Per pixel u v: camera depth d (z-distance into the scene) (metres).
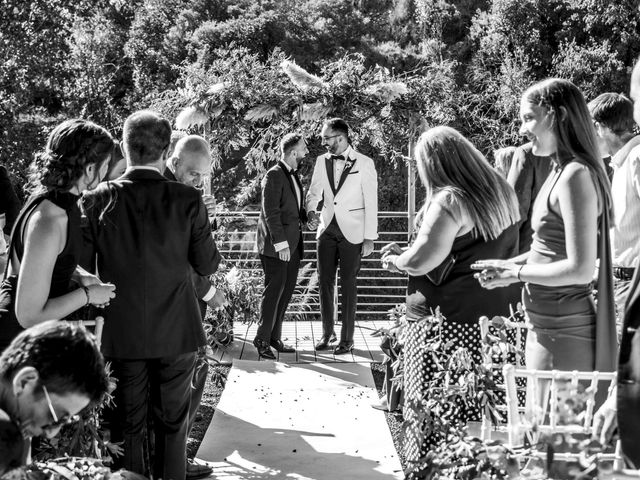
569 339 3.23
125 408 3.64
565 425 2.44
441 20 22.56
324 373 6.74
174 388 3.71
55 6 22.02
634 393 2.23
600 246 3.20
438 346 3.83
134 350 3.55
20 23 21.69
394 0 24.09
